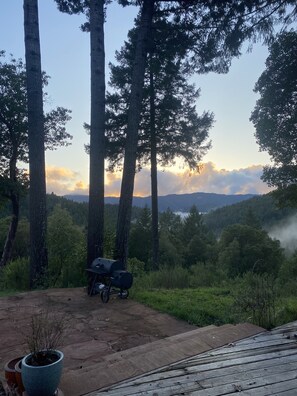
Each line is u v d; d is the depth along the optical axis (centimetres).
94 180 952
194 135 2081
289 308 609
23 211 5197
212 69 1171
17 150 2108
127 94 1964
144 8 1024
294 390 324
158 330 575
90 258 935
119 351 476
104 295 763
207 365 382
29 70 1082
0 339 532
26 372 294
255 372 363
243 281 1037
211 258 5775
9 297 822
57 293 859
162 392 325
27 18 1077
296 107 1975
